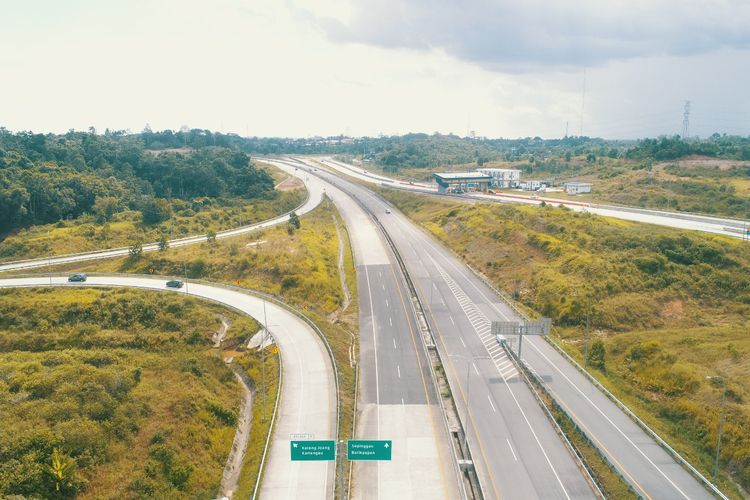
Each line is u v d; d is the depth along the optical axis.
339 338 91.69
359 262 140.38
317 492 54.12
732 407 66.50
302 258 129.38
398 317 103.75
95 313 97.44
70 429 58.25
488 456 61.41
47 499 50.53
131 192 193.12
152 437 61.84
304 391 73.00
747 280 101.69
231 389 78.19
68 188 173.00
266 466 58.03
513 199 196.25
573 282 106.44
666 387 75.44
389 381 78.75
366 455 49.66
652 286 103.69
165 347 89.62
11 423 59.34
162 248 135.75
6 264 128.25
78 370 71.81
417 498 54.88
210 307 103.31
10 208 153.88
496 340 92.69
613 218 151.38
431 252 148.62
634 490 55.22
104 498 52.31
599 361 83.50
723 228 132.25
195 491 56.56
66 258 133.12
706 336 87.88
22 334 91.00
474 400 73.38
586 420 68.44
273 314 100.06
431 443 63.88
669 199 178.12
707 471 59.50
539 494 55.25
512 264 126.19
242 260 127.19
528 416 69.56
